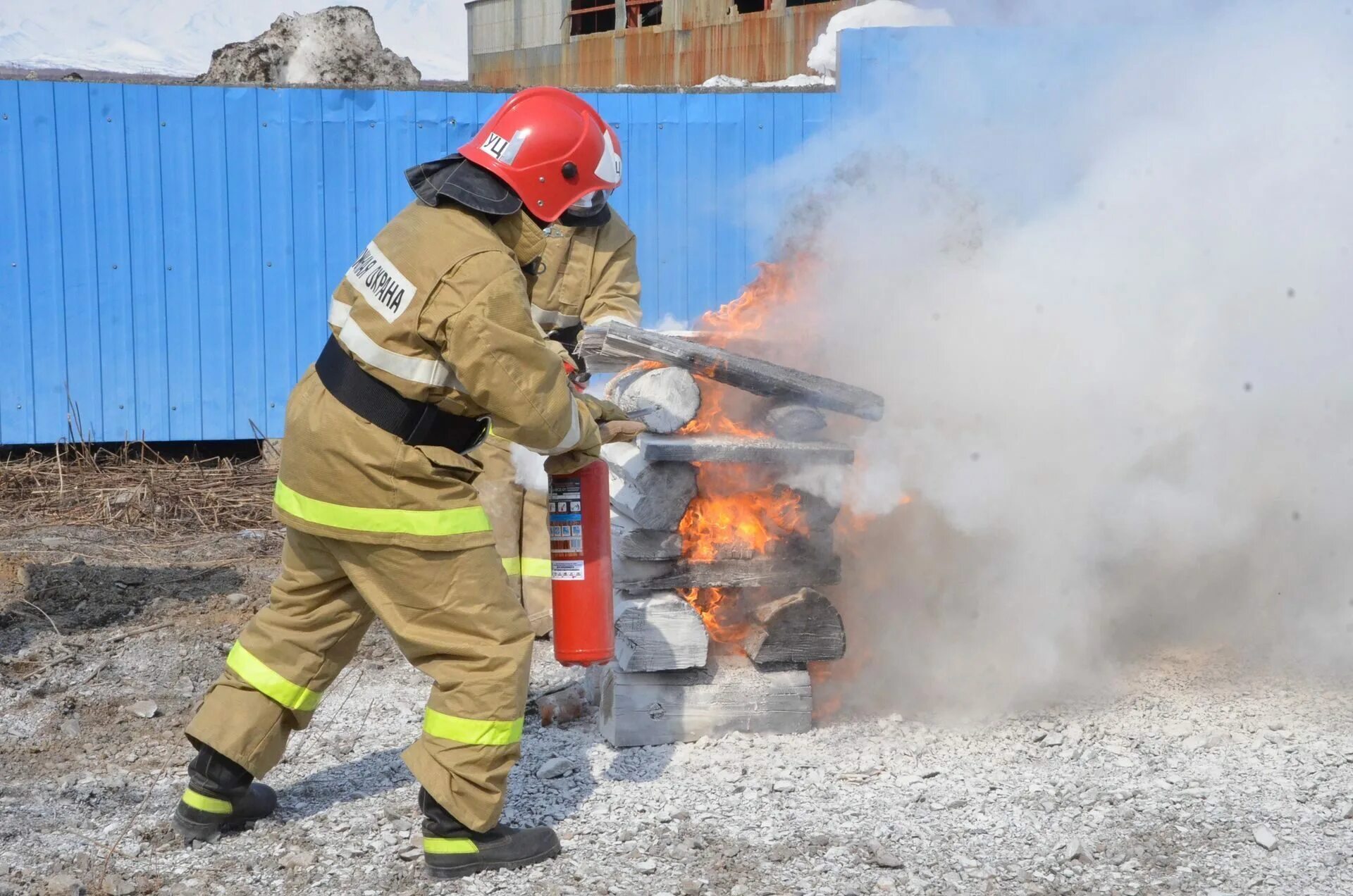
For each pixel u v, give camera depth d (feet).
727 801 11.83
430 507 10.28
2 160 27.55
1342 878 10.02
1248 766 12.44
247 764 11.07
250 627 11.26
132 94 27.94
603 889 10.12
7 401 28.12
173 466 28.63
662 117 29.30
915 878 10.17
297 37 38.22
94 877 10.33
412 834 11.30
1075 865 10.39
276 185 28.84
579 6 55.88
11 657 16.52
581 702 14.49
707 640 13.09
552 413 10.11
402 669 16.57
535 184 10.61
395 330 10.02
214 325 28.91
